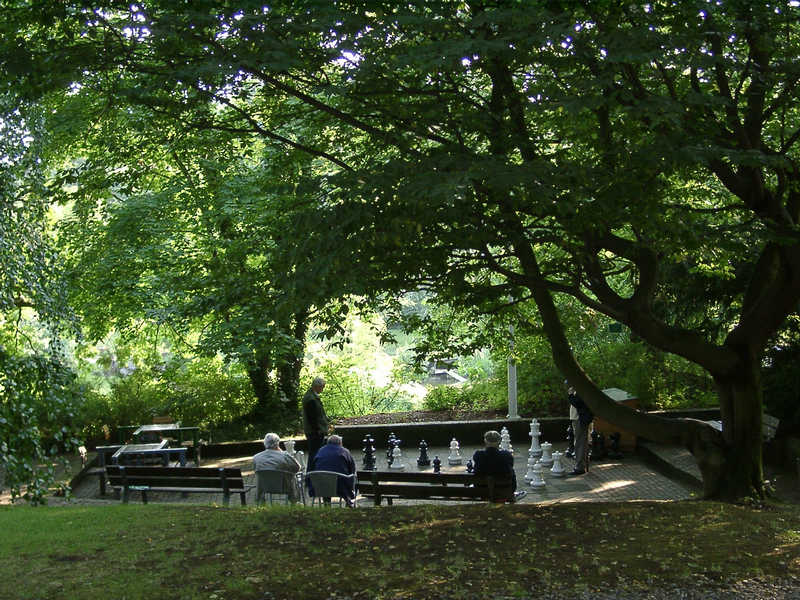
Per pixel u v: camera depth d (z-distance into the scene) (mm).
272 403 24016
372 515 9945
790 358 16703
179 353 23297
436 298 11156
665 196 10344
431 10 8570
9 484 11352
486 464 11562
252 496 15695
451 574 7539
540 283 10203
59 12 8992
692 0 8711
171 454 20391
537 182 7480
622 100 8734
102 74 11055
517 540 8617
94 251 19328
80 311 19500
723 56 9219
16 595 7145
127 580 7512
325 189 10383
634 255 10555
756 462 11055
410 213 7949
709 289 16594
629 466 17688
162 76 9180
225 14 8508
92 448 21953
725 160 9344
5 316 12781
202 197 18062
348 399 25969
